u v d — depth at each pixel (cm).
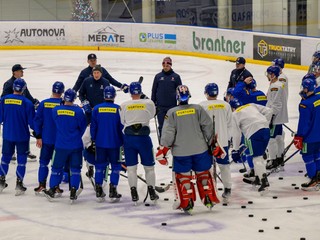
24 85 1941
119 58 4928
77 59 4903
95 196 1919
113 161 1841
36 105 2256
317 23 4419
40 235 1598
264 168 1877
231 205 1805
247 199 1856
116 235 1589
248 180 1962
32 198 1906
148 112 1788
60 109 1822
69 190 1959
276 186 1978
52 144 1905
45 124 1905
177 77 2330
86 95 2205
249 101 1973
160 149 1708
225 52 4741
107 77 2330
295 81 3853
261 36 4456
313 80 1892
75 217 1728
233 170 2162
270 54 4412
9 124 1922
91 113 1991
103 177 1859
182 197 1709
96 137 1828
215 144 1708
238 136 1873
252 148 1870
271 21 4662
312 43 4128
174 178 1728
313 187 1936
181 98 1702
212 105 1802
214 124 1736
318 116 1892
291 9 4512
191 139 1695
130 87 1798
